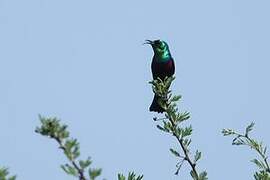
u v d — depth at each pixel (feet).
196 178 36.14
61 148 23.49
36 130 23.54
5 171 21.27
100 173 23.40
